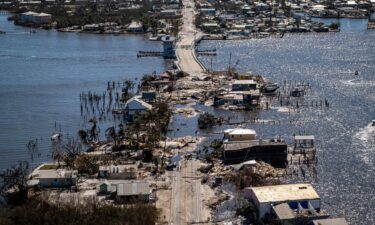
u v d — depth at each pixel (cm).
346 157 15850
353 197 13500
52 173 14312
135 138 17300
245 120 19238
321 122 18888
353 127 18325
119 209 12438
